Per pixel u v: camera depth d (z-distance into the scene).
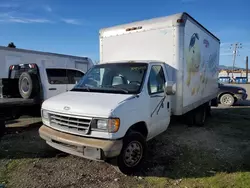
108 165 4.24
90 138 3.47
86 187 3.51
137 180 3.73
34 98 7.09
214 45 8.56
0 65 12.48
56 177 3.79
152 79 4.46
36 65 7.29
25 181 3.65
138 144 3.97
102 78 4.70
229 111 10.95
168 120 4.98
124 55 5.91
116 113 3.42
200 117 7.43
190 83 5.85
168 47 5.21
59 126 3.82
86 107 3.53
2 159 4.51
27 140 5.76
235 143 5.73
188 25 5.45
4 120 6.32
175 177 3.84
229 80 51.38
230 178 3.79
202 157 4.75
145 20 5.64
